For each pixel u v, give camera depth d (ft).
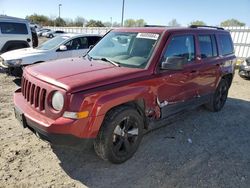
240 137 16.25
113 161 12.02
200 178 11.62
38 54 28.35
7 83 27.09
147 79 12.57
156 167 12.24
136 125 12.55
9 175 11.00
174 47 14.42
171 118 15.48
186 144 14.70
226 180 11.59
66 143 10.46
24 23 39.63
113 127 11.42
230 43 21.29
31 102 11.71
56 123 10.18
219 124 18.12
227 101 24.52
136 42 14.28
